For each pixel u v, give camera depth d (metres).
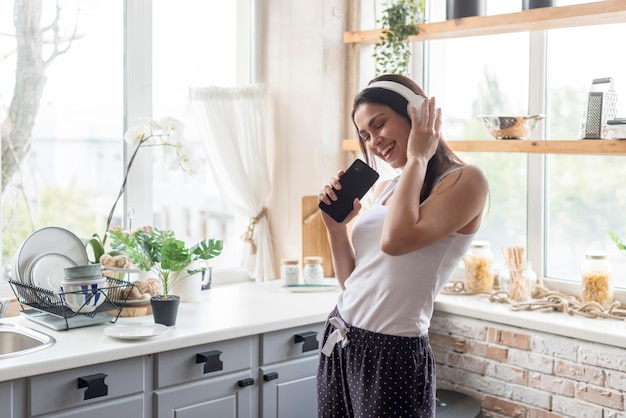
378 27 3.28
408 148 1.83
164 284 2.48
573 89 2.79
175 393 2.30
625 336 2.27
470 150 2.80
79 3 2.92
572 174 2.81
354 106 1.96
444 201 1.79
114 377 2.17
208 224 3.34
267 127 3.44
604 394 2.33
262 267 3.36
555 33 2.83
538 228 2.89
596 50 2.73
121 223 3.06
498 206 3.05
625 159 2.66
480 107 3.09
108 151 3.02
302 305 2.76
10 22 2.75
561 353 2.45
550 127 2.87
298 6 3.30
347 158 3.36
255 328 2.45
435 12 3.25
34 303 2.44
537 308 2.63
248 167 3.35
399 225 1.74
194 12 3.25
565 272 2.86
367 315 1.90
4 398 1.96
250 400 2.49
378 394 1.85
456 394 2.72
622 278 2.70
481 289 2.92
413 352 1.85
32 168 2.83
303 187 3.33
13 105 2.77
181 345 2.27
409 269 1.84
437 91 3.24
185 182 3.24
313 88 3.26
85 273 2.40
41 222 2.86
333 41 3.26
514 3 2.94
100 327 2.40
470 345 2.72
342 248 2.12
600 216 2.74
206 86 3.24
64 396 2.07
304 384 2.63
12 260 2.78
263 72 3.44
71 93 2.91
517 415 2.58
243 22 3.41
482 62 3.07
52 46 2.86
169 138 2.84
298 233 3.34
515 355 2.58
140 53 3.07
